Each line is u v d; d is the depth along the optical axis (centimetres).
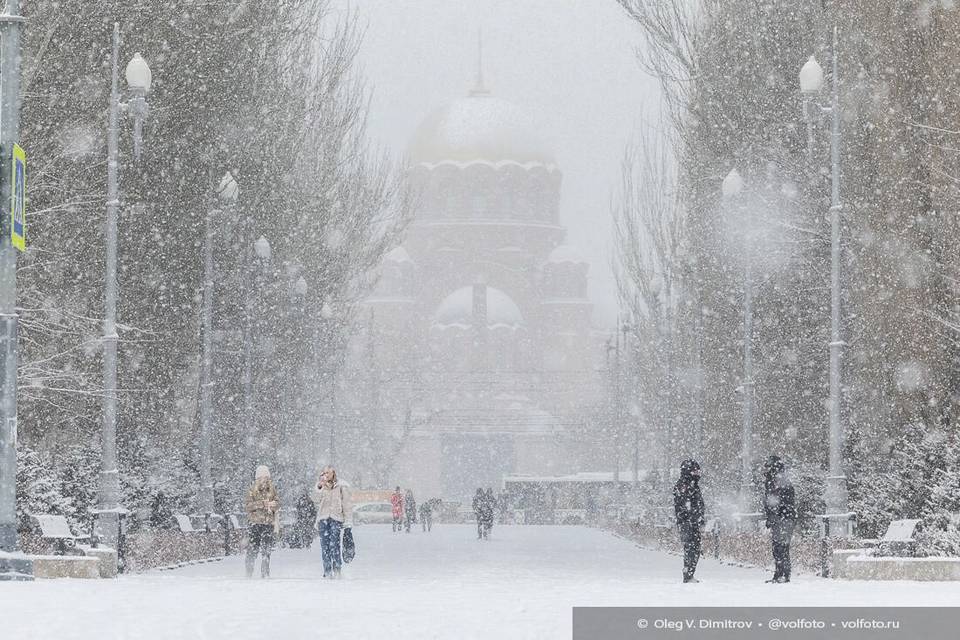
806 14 8088
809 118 5938
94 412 7225
